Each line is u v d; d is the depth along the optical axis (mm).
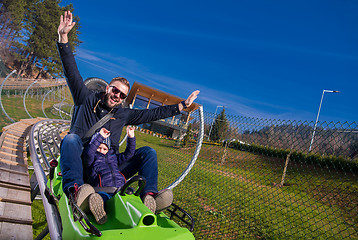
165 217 2570
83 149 2693
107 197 2381
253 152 5473
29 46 50875
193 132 6547
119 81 2787
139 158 2836
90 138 2760
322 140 4172
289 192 7434
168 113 3158
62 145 2475
